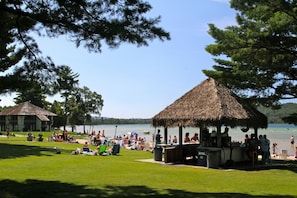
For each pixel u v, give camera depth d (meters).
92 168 17.38
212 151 18.59
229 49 20.77
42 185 12.41
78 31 9.70
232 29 21.64
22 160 20.36
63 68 11.73
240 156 20.52
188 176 15.25
